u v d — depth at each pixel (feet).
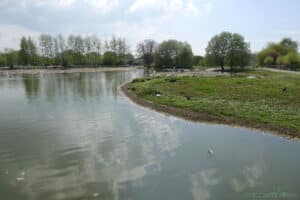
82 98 102.01
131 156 42.14
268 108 72.13
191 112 72.38
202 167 37.86
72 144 47.91
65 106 84.58
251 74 213.46
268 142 48.29
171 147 46.37
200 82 134.00
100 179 34.40
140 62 475.31
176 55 346.13
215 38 304.30
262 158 40.88
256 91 103.55
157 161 40.09
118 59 437.17
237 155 42.29
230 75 194.70
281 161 39.60
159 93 106.01
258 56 362.12
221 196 30.14
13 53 361.51
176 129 57.98
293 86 114.32
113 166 38.37
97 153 43.60
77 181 33.91
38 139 50.88
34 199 29.76
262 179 34.04
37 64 376.89
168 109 77.92
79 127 59.16
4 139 50.90
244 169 37.09
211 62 305.32
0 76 240.53
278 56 340.18
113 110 78.33
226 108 73.20
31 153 43.78
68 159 41.09
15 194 30.89
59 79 199.72
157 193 30.94
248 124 59.52
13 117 68.69
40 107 82.84
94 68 383.24
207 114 69.41
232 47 290.15
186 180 33.96
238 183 33.12
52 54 383.45
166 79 147.54
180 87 121.08
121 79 198.18
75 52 396.57
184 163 39.24
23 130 56.80
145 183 33.27
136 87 125.90
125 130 57.00
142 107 83.25
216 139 50.67
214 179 34.17
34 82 174.09
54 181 33.94
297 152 43.04
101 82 172.04
